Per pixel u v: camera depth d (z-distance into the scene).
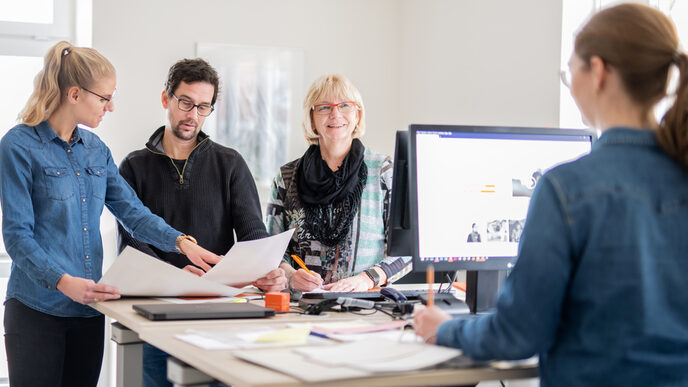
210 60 4.11
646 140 1.12
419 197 1.70
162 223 2.25
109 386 3.90
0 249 3.75
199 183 2.53
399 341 1.33
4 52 3.80
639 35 1.09
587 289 1.08
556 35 3.12
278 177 2.54
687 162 1.10
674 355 1.07
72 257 2.12
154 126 4.01
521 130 1.78
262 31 4.21
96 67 2.09
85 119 2.12
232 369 1.15
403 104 4.46
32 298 2.09
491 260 1.75
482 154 1.75
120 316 1.74
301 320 1.67
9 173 2.00
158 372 2.39
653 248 1.07
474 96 3.72
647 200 1.07
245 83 4.18
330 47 4.36
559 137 1.82
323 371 1.11
